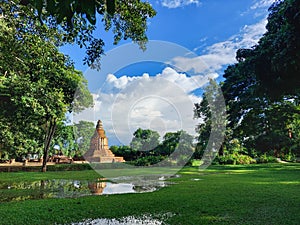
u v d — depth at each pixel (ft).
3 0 17.92
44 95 28.99
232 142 73.92
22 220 10.90
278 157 75.72
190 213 11.79
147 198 15.87
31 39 19.94
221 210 12.30
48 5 5.29
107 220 10.77
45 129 49.06
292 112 53.06
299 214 11.39
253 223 10.05
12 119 39.65
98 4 5.32
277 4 39.19
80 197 17.01
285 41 28.96
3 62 22.68
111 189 21.12
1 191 20.67
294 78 33.09
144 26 19.70
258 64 36.04
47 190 21.06
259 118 56.49
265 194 16.87
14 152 61.11
